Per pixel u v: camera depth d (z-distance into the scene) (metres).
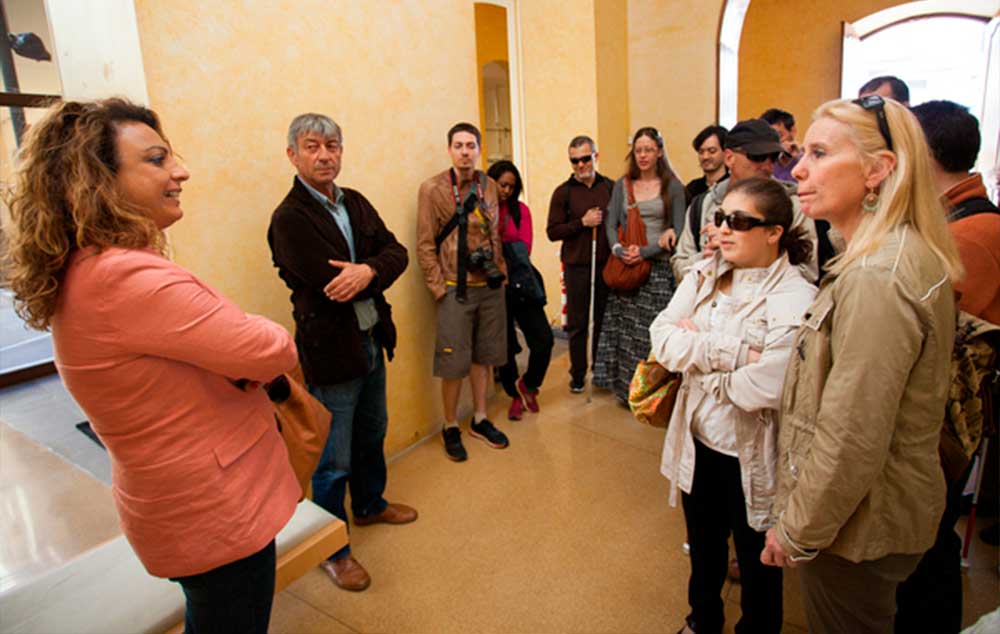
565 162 4.76
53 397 3.97
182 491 0.98
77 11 1.73
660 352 1.47
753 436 1.37
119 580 1.52
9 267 0.91
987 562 1.94
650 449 2.90
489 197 2.87
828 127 1.01
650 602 1.88
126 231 0.93
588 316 3.52
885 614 1.04
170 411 0.96
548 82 4.70
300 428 1.40
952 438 1.22
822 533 0.96
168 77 1.95
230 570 1.05
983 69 6.41
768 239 1.34
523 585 1.98
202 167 2.06
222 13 2.08
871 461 0.91
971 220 1.45
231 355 0.97
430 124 2.97
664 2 4.98
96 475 2.82
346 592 1.98
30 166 0.89
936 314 0.92
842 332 0.94
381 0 2.65
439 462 2.85
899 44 6.92
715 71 4.86
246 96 2.17
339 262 1.98
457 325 2.81
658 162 3.10
